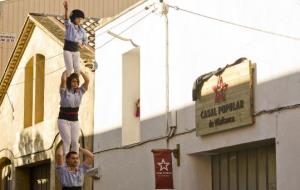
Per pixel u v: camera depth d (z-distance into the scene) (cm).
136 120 2658
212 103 2084
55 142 3206
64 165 2005
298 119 1762
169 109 2325
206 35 2150
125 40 2625
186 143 2225
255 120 1916
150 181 2406
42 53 3388
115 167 2670
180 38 2286
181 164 2242
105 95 2783
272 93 1858
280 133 1820
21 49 3578
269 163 1953
